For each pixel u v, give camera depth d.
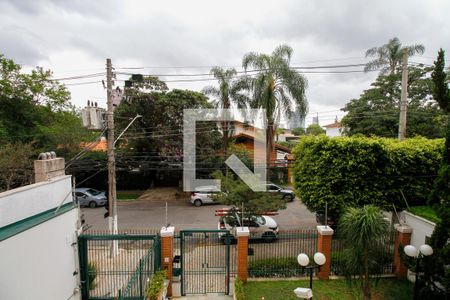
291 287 8.62
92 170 21.83
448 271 6.27
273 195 12.01
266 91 16.02
